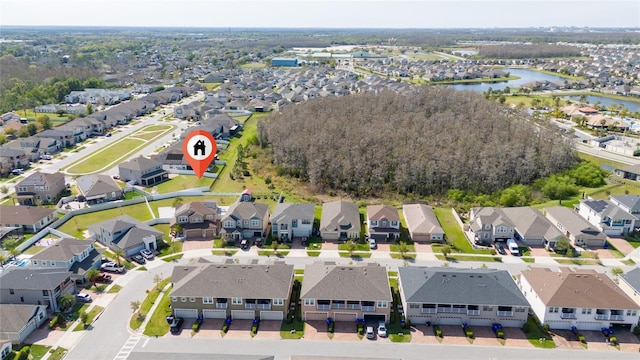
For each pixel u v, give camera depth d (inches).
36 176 4055.1
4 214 3440.0
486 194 4114.2
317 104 6215.6
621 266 2992.1
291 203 3668.8
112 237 3115.2
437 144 4635.8
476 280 2465.6
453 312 2399.1
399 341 2290.8
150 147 5634.8
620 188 4382.4
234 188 4352.9
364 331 2363.4
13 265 2891.2
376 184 4259.4
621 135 6230.3
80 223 3572.8
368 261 3036.4
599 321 2357.3
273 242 3191.4
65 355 2160.4
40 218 3462.1
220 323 2426.2
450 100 6077.8
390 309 2465.6
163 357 1940.2
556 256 3120.1
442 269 2635.3
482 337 2322.8
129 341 2269.9
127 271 2893.7
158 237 3206.2
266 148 5467.5
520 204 3949.3
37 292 2460.6
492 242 3282.5
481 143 4606.3
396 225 3363.7
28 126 5880.9
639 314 2332.7
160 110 7869.1
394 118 5393.7
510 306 2369.6
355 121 5324.8
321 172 4375.0
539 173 4498.0
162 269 2928.2
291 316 2474.2
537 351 2220.7
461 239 3356.3
